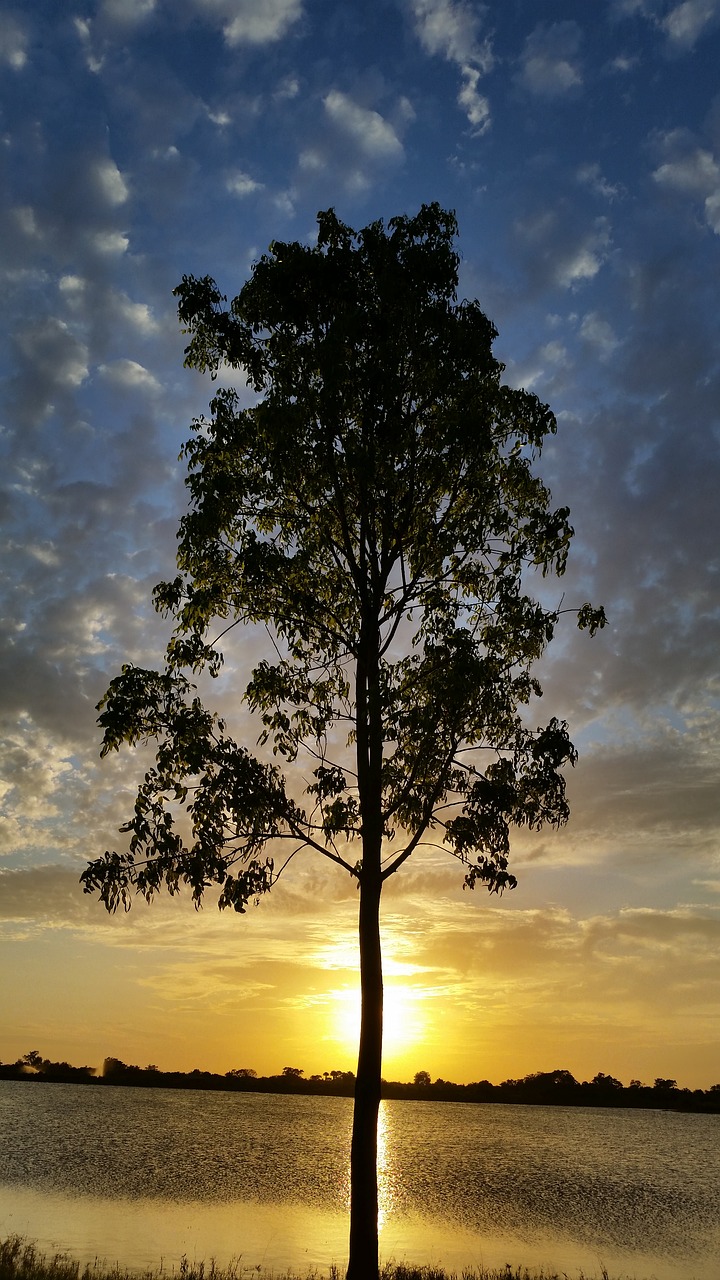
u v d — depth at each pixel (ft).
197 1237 112.27
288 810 51.13
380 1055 46.19
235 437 53.93
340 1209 156.97
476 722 53.31
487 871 53.26
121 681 50.49
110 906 48.21
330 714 55.83
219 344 59.98
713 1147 447.83
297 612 54.65
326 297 57.72
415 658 55.42
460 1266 96.32
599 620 54.85
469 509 55.57
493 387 55.52
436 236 58.08
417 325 55.11
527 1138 492.13
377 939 48.52
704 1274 97.25
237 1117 603.26
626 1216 161.48
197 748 49.16
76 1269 62.34
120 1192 168.45
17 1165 221.46
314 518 55.98
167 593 54.13
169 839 48.78
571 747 53.36
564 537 55.77
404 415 55.31
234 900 49.96
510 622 53.88
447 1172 264.72
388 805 52.03
